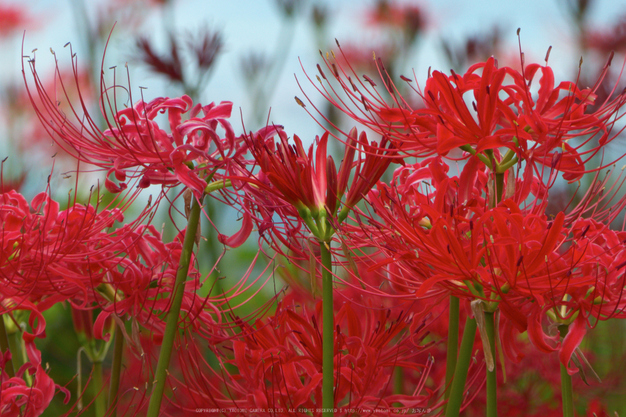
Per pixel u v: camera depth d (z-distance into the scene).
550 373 1.77
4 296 1.59
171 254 1.62
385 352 1.63
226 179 1.60
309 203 1.59
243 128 1.58
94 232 1.62
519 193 1.58
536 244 1.54
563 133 1.58
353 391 1.61
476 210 1.56
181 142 1.58
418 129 1.60
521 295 1.57
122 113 1.59
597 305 1.57
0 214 1.59
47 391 1.59
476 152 1.57
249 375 1.61
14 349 1.66
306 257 1.63
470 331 1.59
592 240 1.57
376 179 1.59
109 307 1.61
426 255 1.57
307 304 1.69
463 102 1.57
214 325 1.63
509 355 1.59
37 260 1.60
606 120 1.58
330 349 1.59
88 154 1.61
